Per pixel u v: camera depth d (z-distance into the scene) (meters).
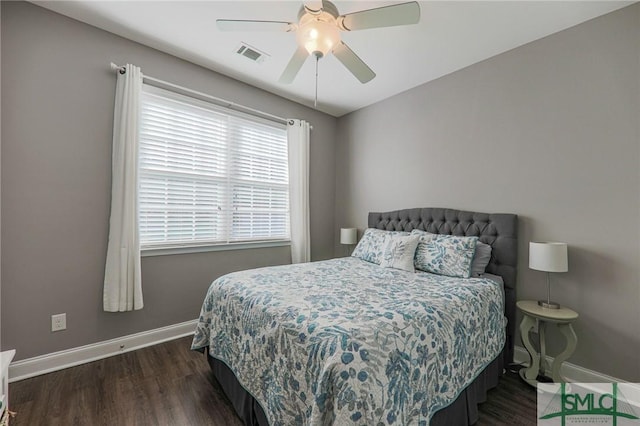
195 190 2.79
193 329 2.73
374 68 2.76
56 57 2.05
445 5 1.90
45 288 2.01
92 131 2.19
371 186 3.69
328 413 1.00
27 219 1.95
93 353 2.19
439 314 1.45
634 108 1.85
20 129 1.92
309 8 1.58
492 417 1.63
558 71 2.17
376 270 2.40
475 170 2.66
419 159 3.14
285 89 3.27
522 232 2.34
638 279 1.82
